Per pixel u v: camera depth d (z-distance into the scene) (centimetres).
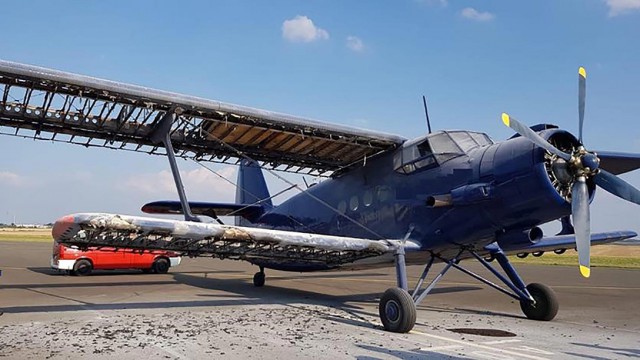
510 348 702
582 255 817
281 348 669
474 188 925
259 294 1427
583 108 898
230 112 1064
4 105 995
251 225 1764
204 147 1250
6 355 607
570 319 1052
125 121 1078
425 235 1041
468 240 1003
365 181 1244
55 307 1042
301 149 1276
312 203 1437
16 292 1319
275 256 1062
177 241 926
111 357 602
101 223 775
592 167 851
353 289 1630
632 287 1848
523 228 940
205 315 968
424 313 1090
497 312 1138
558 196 844
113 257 1972
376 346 695
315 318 963
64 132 1112
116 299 1208
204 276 2050
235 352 639
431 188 1035
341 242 957
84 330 776
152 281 1756
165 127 1088
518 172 873
